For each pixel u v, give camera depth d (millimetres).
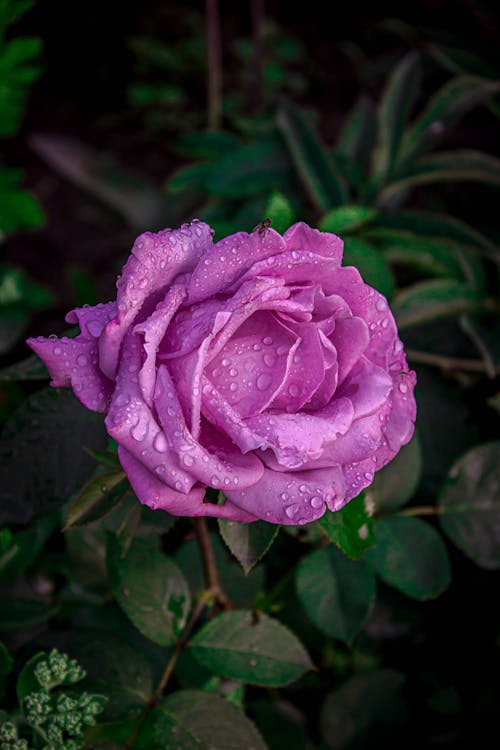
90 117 1488
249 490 359
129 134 1448
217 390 364
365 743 542
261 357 369
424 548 471
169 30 1644
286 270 368
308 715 574
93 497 385
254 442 352
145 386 347
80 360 363
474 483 492
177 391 353
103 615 508
